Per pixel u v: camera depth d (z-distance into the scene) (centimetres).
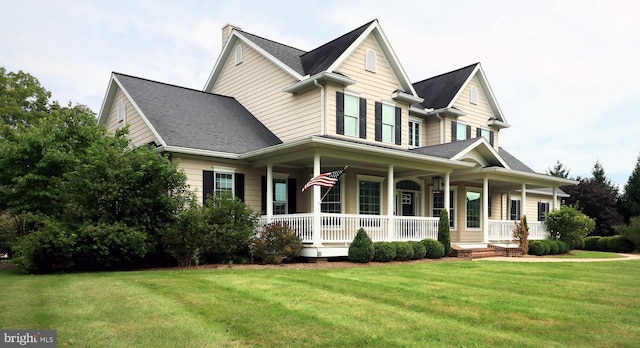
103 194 1202
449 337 534
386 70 1892
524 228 1925
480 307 706
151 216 1271
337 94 1689
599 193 3606
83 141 1505
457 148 1803
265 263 1335
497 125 2516
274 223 1391
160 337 519
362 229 1423
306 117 1709
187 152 1405
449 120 2231
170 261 1350
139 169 1261
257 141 1695
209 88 2233
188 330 548
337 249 1423
